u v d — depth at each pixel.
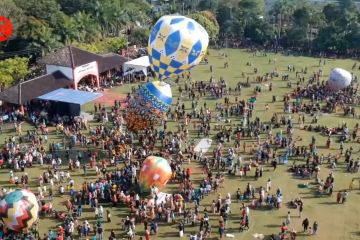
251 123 55.91
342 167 47.06
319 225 37.72
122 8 102.12
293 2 124.56
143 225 37.59
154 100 46.09
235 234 36.56
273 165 46.62
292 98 67.38
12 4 76.94
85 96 57.25
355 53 97.31
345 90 69.38
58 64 65.00
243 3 115.88
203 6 124.25
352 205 40.69
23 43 79.31
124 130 53.75
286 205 40.50
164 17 48.62
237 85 71.19
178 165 45.19
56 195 41.44
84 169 44.97
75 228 36.72
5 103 58.97
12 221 34.59
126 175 43.03
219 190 42.72
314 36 103.94
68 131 53.25
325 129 54.97
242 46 104.69
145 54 85.38
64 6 94.94
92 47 82.31
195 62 48.44
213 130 55.50
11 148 48.12
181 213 38.78
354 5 119.75
